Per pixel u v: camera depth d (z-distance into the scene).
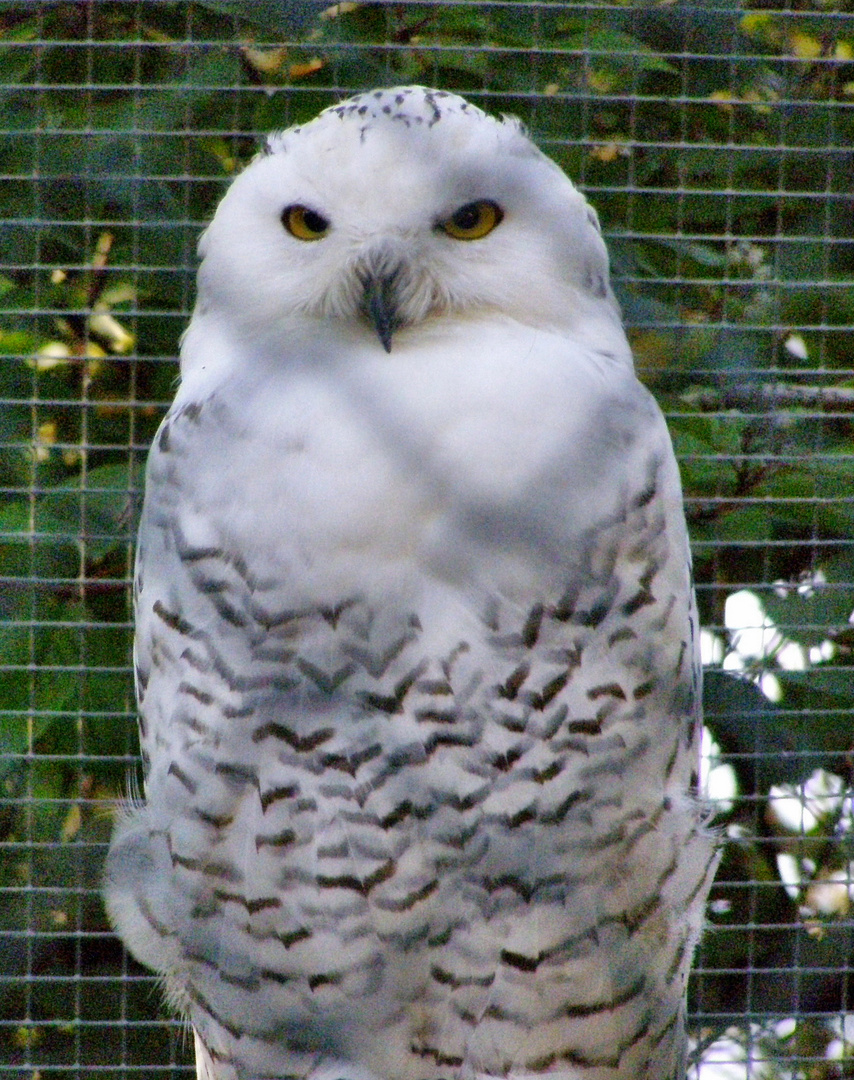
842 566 6.29
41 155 6.12
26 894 6.31
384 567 3.91
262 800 4.17
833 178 6.29
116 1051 6.54
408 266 4.14
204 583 4.07
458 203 4.21
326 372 4.04
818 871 6.56
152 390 6.40
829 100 6.27
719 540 6.18
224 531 4.00
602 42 6.03
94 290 6.34
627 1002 4.47
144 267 6.11
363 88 6.09
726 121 6.32
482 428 3.90
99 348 6.43
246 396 4.05
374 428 3.90
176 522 4.12
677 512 4.24
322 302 4.20
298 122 6.15
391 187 4.19
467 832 4.16
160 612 4.20
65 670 6.09
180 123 6.11
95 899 6.34
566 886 4.27
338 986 4.34
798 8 6.35
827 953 6.59
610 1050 4.50
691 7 6.06
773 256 6.36
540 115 6.12
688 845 4.45
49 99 6.23
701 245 6.42
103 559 6.32
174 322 6.35
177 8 6.22
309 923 4.26
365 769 4.09
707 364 6.19
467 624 3.97
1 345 6.52
